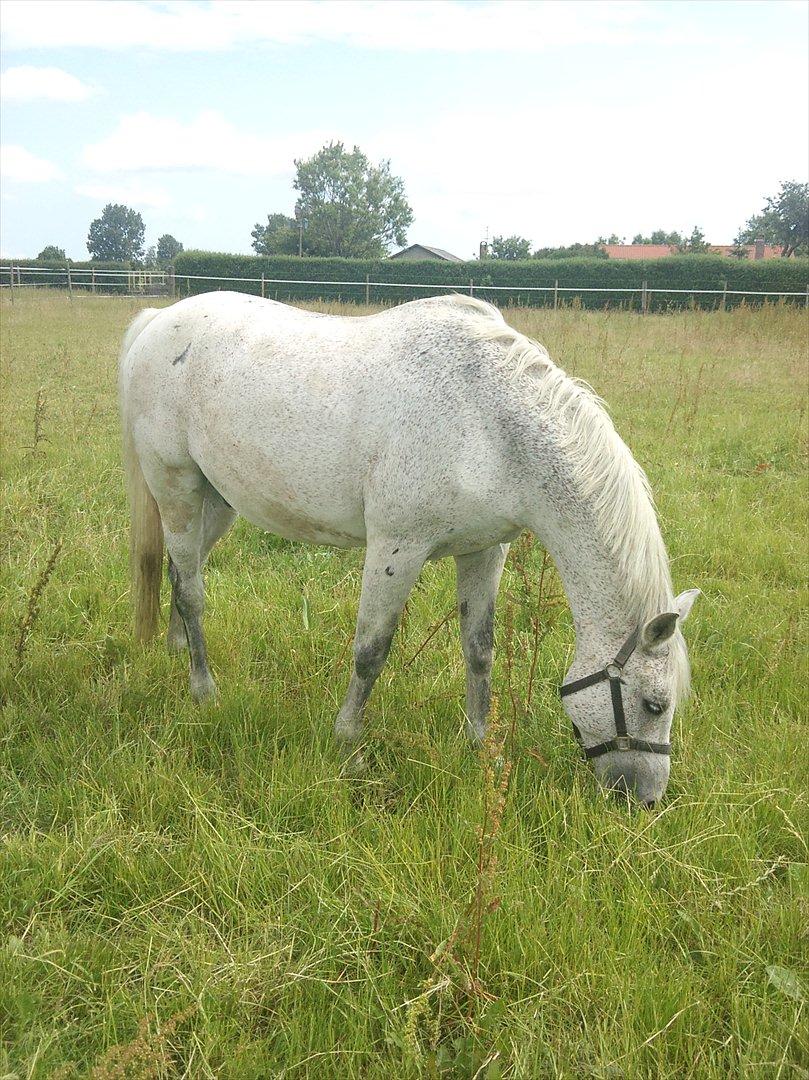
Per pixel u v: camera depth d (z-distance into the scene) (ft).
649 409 29.94
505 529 9.72
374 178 219.61
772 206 173.47
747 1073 6.52
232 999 7.04
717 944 7.80
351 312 68.64
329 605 14.39
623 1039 6.72
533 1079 6.44
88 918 8.08
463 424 9.17
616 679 8.85
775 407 31.04
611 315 69.92
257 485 10.63
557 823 9.16
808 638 13.60
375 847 8.71
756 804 9.39
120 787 9.64
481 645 10.90
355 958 7.52
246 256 104.73
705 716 11.39
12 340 46.85
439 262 101.09
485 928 7.53
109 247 353.92
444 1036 7.04
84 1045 6.79
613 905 7.99
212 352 10.93
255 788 9.68
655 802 9.14
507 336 9.48
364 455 9.62
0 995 6.94
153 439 11.74
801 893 8.23
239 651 12.99
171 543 12.07
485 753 7.65
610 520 8.81
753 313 64.95
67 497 18.69
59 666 12.05
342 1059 6.61
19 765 10.19
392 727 10.95
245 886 8.23
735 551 17.25
